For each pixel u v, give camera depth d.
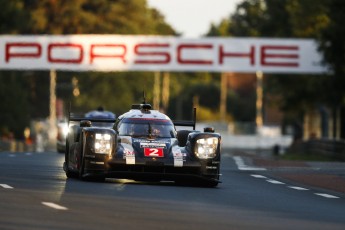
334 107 187.00
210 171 64.75
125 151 64.19
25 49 182.25
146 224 42.31
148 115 68.31
